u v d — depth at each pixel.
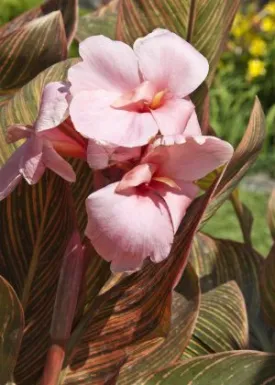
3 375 0.78
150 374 0.81
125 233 0.66
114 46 0.69
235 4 0.95
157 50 0.70
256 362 0.82
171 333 0.83
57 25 1.06
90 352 0.81
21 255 0.87
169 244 0.67
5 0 3.23
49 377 0.73
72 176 0.70
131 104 0.68
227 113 4.07
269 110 4.15
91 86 0.69
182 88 0.70
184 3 0.97
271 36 4.41
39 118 0.68
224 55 4.34
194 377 0.81
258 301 1.04
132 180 0.67
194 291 0.84
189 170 0.69
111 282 0.85
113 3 1.22
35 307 0.86
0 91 1.10
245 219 1.17
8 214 0.87
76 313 0.82
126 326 0.81
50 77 0.94
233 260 1.06
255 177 3.84
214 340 0.95
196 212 0.75
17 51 1.07
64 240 0.86
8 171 0.71
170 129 0.68
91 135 0.66
